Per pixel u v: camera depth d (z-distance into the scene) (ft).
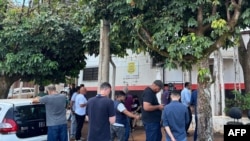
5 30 36.24
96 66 62.23
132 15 26.27
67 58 40.47
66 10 41.01
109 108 18.88
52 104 23.94
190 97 33.91
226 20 25.53
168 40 24.16
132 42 27.55
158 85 22.61
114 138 26.22
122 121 26.50
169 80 52.16
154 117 22.67
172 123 19.02
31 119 23.58
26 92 78.59
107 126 18.86
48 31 37.27
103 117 18.78
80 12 32.73
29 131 23.17
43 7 40.88
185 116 19.27
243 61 39.32
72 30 38.58
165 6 25.23
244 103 37.11
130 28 26.30
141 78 56.24
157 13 26.09
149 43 25.45
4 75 39.11
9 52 37.24
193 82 46.78
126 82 58.29
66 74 42.70
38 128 23.86
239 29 24.06
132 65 57.57
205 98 24.82
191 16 25.09
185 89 34.94
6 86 40.14
